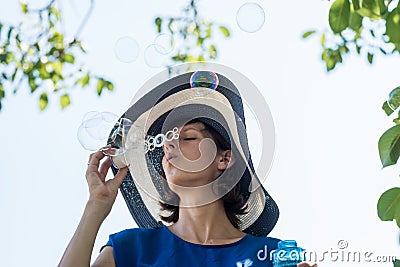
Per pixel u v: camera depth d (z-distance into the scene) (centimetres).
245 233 386
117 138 386
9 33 843
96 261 375
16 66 839
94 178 382
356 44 785
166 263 370
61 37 853
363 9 454
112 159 388
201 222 380
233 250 374
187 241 377
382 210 387
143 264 372
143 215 404
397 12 449
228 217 387
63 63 845
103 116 391
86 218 373
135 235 381
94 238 371
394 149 388
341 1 454
